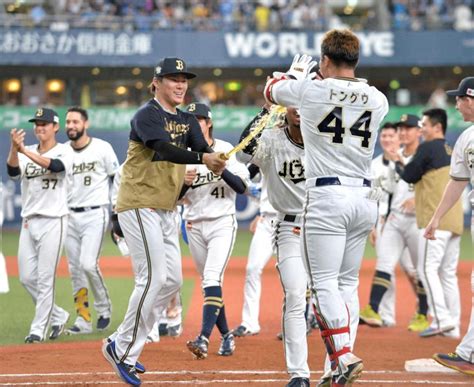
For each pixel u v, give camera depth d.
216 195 17.19
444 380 13.95
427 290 19.20
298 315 13.00
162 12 59.47
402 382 13.70
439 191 19.03
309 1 60.09
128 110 51.78
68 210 19.16
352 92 11.78
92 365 15.19
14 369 14.78
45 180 18.56
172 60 12.92
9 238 46.47
